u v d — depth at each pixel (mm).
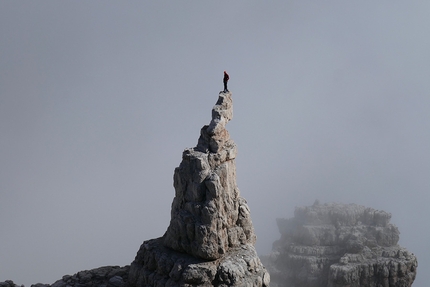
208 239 56156
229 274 54750
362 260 121625
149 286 58344
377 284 118000
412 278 119562
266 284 57156
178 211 59312
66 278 66750
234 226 59000
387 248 125938
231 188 59281
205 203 56750
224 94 61688
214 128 58656
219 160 58500
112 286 64188
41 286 65625
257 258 57969
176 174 59812
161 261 57719
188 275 55094
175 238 58438
